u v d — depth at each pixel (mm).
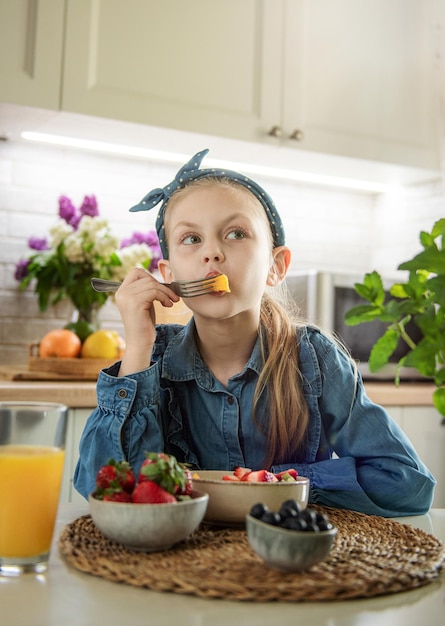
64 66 2082
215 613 572
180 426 1138
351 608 593
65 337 2137
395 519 1002
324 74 2469
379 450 1089
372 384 2404
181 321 1589
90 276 2309
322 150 2453
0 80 2010
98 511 705
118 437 995
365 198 3111
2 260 2434
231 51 2307
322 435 1159
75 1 2102
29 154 2471
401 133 2613
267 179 2898
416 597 624
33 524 670
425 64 2670
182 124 2225
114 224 2604
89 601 593
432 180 2822
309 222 2986
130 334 1048
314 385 1136
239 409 1129
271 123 2355
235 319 1089
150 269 2400
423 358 586
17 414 684
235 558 693
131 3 2172
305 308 2371
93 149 2500
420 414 2350
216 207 1062
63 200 2363
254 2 2352
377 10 2584
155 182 2670
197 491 776
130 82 2164
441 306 588
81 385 1971
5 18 2027
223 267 1047
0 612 564
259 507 669
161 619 556
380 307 635
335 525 861
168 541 700
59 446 701
